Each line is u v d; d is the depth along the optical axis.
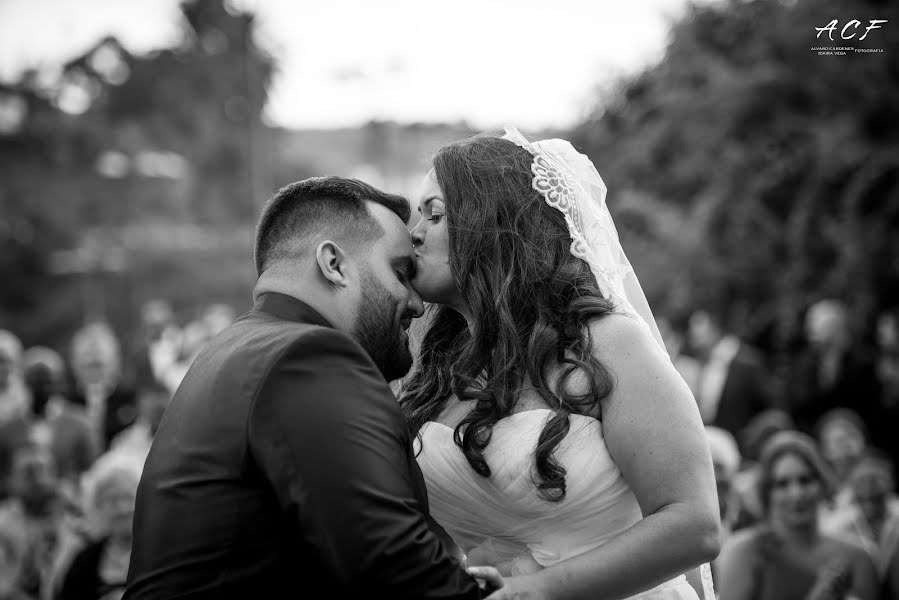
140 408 6.01
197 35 38.09
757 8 11.85
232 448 1.87
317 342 1.91
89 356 7.38
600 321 2.24
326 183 2.17
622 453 2.16
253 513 1.85
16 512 5.20
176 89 36.59
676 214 12.18
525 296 2.30
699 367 8.96
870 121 10.45
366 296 2.11
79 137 33.19
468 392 2.27
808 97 10.97
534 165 2.36
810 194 10.41
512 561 2.35
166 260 30.66
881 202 9.96
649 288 12.27
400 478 1.87
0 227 30.50
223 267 31.14
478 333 2.31
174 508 1.89
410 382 2.59
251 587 1.85
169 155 35.97
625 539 2.04
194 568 1.85
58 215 31.09
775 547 4.10
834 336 7.42
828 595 3.71
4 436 6.50
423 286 2.38
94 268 30.19
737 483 4.93
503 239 2.33
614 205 12.87
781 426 5.71
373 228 2.14
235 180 35.16
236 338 2.02
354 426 1.84
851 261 9.78
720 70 11.56
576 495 2.19
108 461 4.32
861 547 4.13
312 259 2.10
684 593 2.34
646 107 12.97
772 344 10.35
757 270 11.11
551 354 2.25
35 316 29.44
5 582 4.99
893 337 8.73
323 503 1.79
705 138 11.78
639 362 2.18
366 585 1.77
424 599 1.80
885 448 7.10
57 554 4.91
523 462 2.19
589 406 2.20
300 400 1.85
